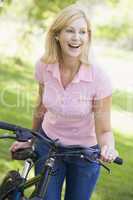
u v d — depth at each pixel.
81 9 3.14
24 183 2.92
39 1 7.52
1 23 11.22
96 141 3.45
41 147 3.39
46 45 3.31
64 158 3.36
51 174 2.91
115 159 2.85
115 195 5.49
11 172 3.03
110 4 10.02
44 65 3.35
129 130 8.58
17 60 12.02
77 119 3.33
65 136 3.41
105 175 6.10
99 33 15.13
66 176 3.48
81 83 3.23
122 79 11.89
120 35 15.52
